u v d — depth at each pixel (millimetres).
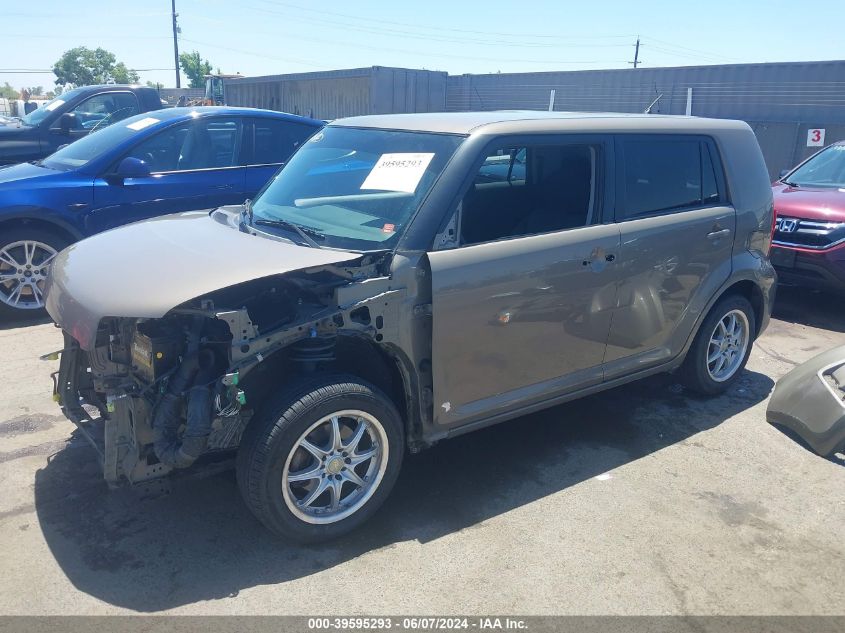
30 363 5391
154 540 3309
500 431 4496
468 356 3512
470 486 3842
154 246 3564
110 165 6586
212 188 7008
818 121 13742
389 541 3344
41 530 3361
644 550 3307
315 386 3111
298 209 3924
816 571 3180
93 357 3469
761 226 4934
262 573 3094
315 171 4176
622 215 4094
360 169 3895
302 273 3260
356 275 3238
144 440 3053
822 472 4055
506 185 3676
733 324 5016
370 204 3641
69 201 6336
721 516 3594
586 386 4160
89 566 3113
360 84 18078
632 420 4691
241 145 7242
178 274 3111
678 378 5012
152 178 6734
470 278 3412
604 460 4152
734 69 14727
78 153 6934
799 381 3803
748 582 3100
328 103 19547
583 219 3938
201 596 2941
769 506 3697
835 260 6648
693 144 4555
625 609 2920
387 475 3404
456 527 3463
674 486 3877
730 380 5082
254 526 3436
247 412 3232
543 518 3551
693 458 4191
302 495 3352
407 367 3391
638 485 3881
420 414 3482
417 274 3326
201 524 3441
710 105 15219
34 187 6234
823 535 3449
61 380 3719
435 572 3125
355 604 2914
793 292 8148
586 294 3904
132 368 3242
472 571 3137
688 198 4496
